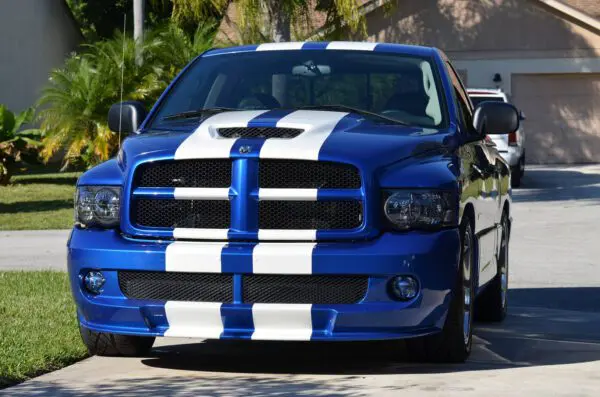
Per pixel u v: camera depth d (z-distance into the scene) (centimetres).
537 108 3788
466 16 3759
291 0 2584
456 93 920
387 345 909
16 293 1166
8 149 2931
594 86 3775
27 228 2014
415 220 757
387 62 916
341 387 737
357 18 2791
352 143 773
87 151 2984
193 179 770
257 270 741
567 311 1123
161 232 768
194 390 730
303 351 884
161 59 2983
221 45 2950
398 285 748
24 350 845
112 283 773
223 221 763
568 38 3756
